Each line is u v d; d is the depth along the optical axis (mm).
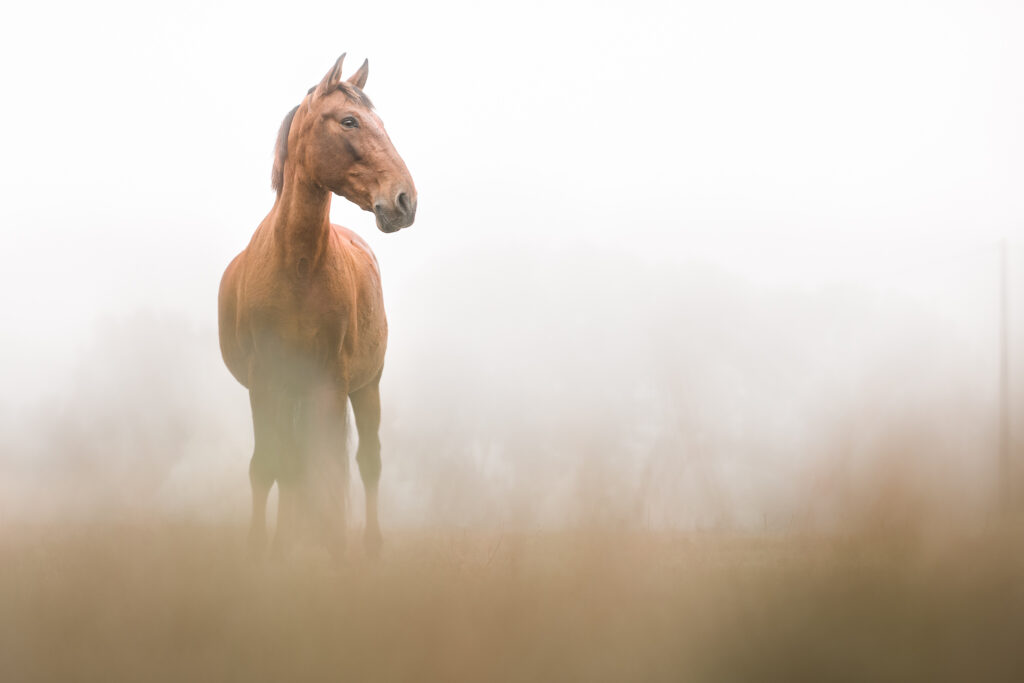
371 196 12617
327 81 12898
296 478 12383
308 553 13023
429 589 6105
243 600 6066
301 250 12836
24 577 7285
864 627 4805
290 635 5055
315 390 13109
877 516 6645
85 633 5246
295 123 13023
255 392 12969
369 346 14977
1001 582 5148
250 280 13125
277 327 12922
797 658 4656
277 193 13359
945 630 4762
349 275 13641
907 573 5270
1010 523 6258
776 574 6098
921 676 4496
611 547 6320
